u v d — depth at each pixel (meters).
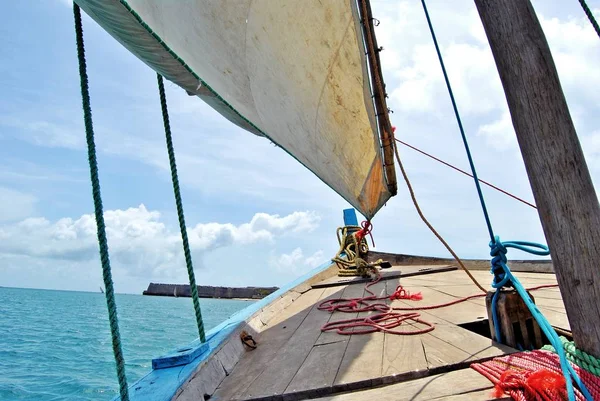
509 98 1.85
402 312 4.05
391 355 2.86
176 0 2.24
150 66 2.30
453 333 3.14
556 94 1.78
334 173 4.64
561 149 1.75
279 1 3.33
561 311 3.33
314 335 3.71
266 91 3.30
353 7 3.99
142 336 22.73
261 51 3.24
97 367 14.62
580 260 1.72
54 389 11.68
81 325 30.05
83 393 11.32
